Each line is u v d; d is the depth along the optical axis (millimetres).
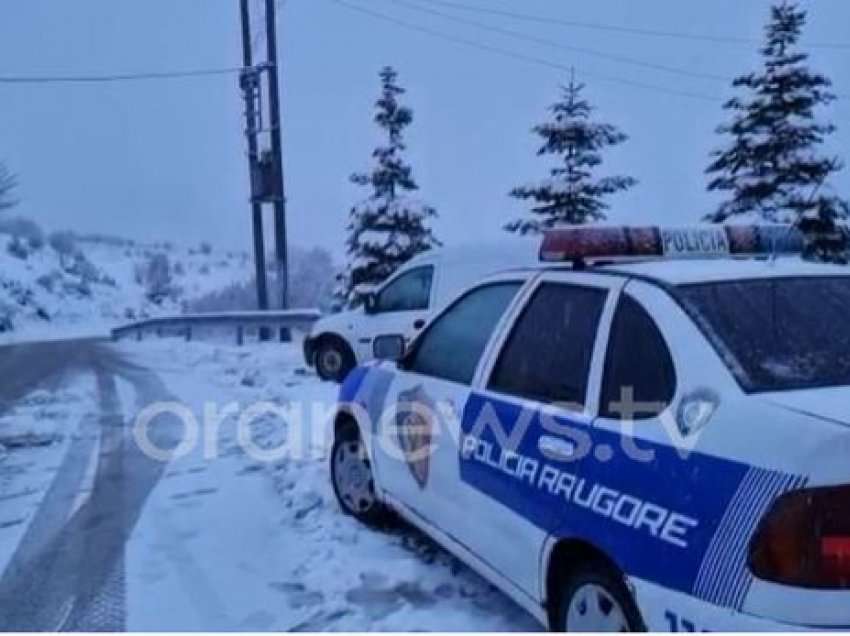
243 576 4922
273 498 6480
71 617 4426
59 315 49812
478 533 3984
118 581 4895
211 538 5598
